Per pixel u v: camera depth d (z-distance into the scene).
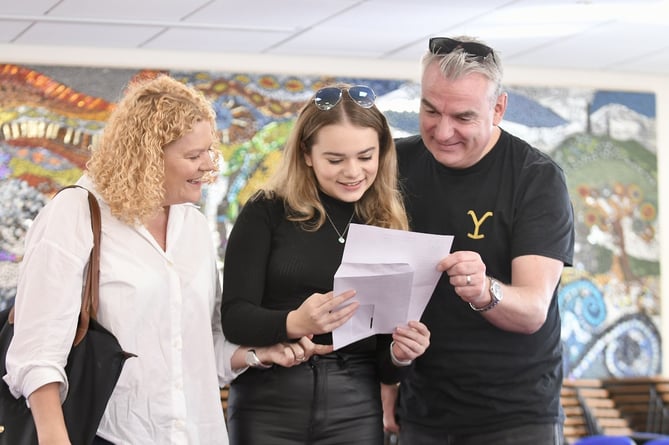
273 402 2.99
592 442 7.09
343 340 2.89
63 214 2.67
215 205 8.71
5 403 2.62
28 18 7.55
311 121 3.00
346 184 2.99
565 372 9.35
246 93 8.88
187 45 8.52
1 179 8.31
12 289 8.28
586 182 9.62
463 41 3.17
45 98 8.43
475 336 3.28
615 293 9.55
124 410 2.71
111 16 7.53
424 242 2.83
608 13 7.60
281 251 3.04
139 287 2.71
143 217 2.71
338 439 3.00
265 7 7.34
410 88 9.21
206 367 2.88
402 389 3.51
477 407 3.30
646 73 9.85
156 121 2.69
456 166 3.29
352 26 7.91
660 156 9.84
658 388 9.23
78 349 2.62
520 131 9.52
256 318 2.92
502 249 3.29
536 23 7.89
